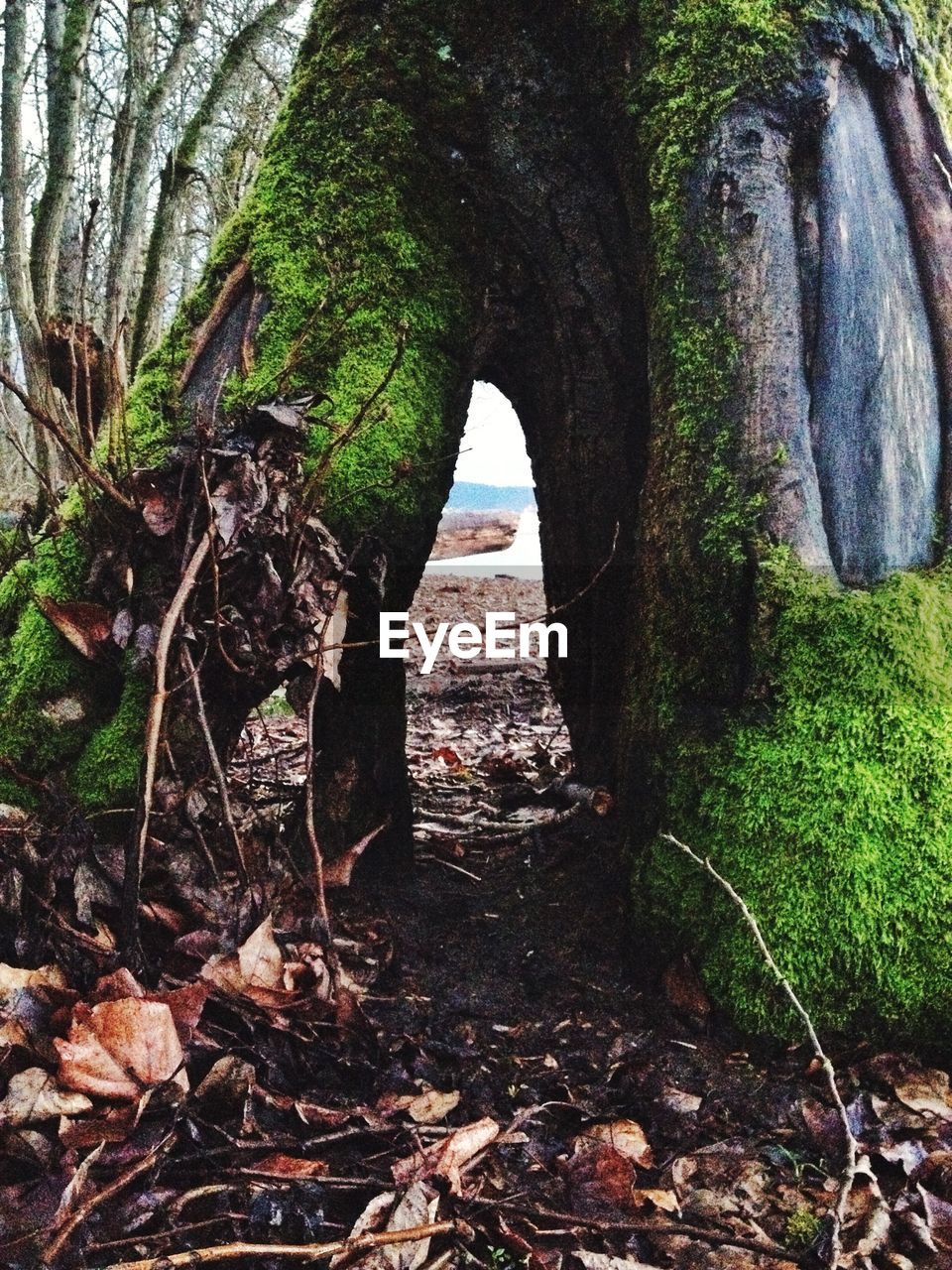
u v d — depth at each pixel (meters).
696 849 2.20
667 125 2.31
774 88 2.20
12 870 1.84
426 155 2.64
